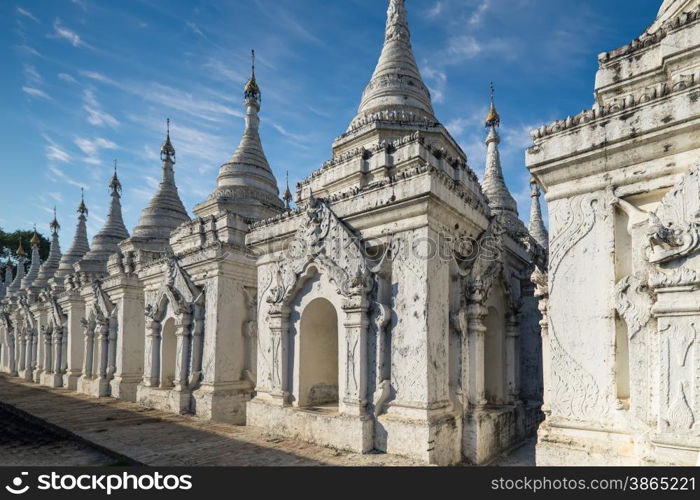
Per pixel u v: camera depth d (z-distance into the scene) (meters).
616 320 5.83
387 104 13.49
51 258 35.38
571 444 5.88
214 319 13.96
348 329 9.73
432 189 8.73
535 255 14.50
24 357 31.66
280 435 10.80
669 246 5.28
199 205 18.16
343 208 10.36
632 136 5.69
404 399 8.91
